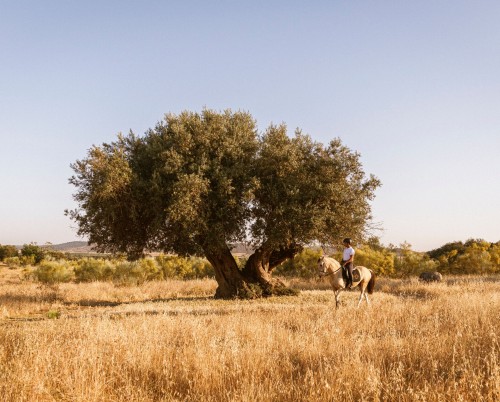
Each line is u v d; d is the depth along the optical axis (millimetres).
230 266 21891
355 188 21219
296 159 20500
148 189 19766
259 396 5535
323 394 5367
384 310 12352
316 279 29828
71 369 6965
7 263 61344
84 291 25094
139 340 8328
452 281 26109
